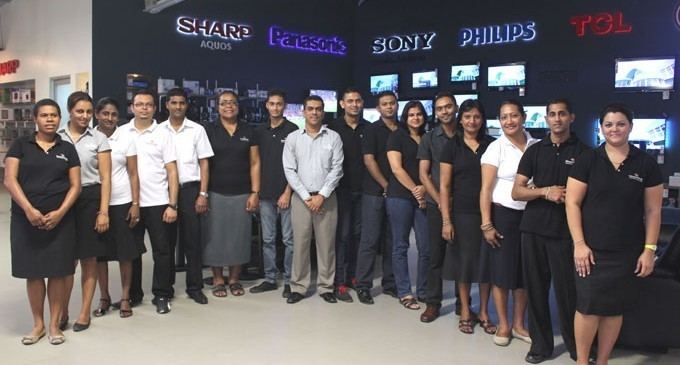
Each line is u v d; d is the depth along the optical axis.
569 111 3.21
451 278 3.85
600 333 3.06
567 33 8.34
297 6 10.66
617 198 2.85
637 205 2.88
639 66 7.63
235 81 9.98
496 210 3.51
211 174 4.55
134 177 4.04
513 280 3.50
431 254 4.02
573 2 8.26
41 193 3.41
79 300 4.47
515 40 8.86
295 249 4.48
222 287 4.69
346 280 4.89
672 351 3.53
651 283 3.40
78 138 3.72
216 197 4.54
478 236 3.74
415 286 5.00
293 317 4.12
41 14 10.39
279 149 4.63
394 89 10.38
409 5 10.28
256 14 10.16
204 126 4.57
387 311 4.28
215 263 4.57
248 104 9.90
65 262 3.55
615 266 2.88
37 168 3.42
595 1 8.04
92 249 3.79
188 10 9.40
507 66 8.86
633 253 2.89
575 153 3.17
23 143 3.44
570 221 2.97
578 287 2.99
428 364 3.30
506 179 3.47
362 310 4.30
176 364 3.28
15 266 3.49
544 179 3.21
